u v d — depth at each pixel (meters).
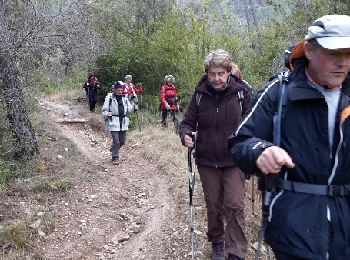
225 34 15.35
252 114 2.26
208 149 4.16
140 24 21.62
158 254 5.05
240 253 4.09
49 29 8.98
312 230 2.10
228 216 4.14
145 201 7.03
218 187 4.25
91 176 8.51
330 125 2.10
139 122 14.23
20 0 9.03
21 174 8.13
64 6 9.34
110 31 20.67
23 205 6.51
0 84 8.67
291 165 1.99
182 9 18.97
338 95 2.13
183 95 15.63
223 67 4.01
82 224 6.09
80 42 10.52
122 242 5.53
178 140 11.10
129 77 14.18
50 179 7.82
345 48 1.96
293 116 2.15
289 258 2.14
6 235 5.30
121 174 8.84
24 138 9.02
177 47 17.48
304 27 13.16
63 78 24.00
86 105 20.48
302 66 2.17
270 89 2.26
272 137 2.24
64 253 5.24
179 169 8.39
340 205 2.12
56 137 11.61
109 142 12.88
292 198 2.14
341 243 2.11
